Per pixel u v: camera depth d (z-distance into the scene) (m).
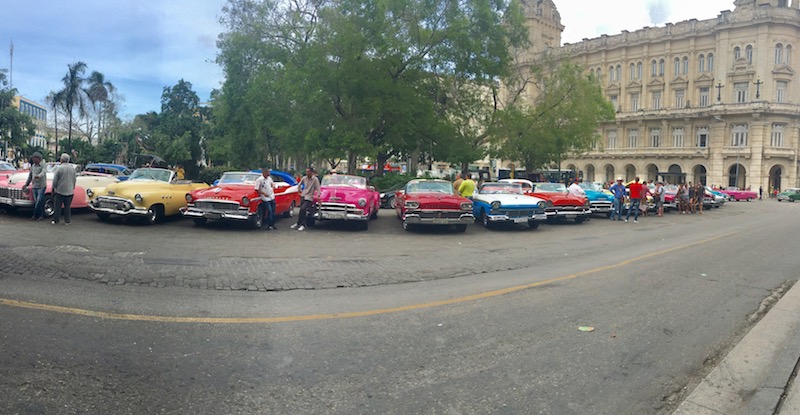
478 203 16.94
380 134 30.42
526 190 19.58
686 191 28.31
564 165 74.75
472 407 3.65
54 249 8.71
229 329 5.07
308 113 27.16
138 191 12.70
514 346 4.93
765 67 55.53
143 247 9.59
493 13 29.36
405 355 4.59
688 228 18.09
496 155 34.78
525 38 31.53
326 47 25.78
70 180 11.98
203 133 57.12
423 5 27.34
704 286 7.93
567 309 6.32
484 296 6.84
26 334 4.60
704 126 60.72
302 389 3.82
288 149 32.19
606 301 6.77
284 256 9.54
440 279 7.94
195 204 12.96
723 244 13.31
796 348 5.02
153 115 63.59
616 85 67.69
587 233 15.80
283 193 15.83
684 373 4.47
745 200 50.31
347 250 10.70
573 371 4.39
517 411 3.63
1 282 6.34
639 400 3.91
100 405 3.42
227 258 8.99
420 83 29.30
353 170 30.38
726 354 4.94
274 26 28.94
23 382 3.68
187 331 4.95
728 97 58.09
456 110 31.31
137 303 5.80
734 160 57.72
